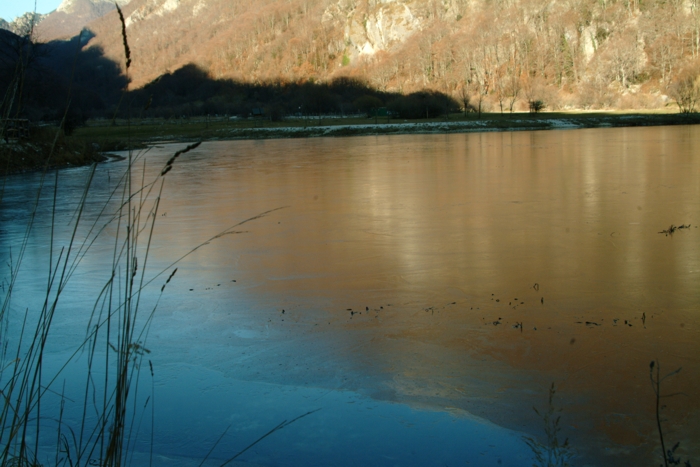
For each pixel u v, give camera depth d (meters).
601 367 4.46
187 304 6.16
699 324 5.26
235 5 181.62
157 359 4.81
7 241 9.45
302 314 5.81
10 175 20.09
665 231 8.94
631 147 26.03
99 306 6.12
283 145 37.09
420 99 69.38
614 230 9.16
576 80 87.56
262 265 7.67
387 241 8.89
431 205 12.09
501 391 4.14
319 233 9.55
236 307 6.06
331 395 4.15
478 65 99.88
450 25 124.12
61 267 7.66
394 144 34.44
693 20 81.50
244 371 4.56
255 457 3.36
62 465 3.03
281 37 149.00
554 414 3.80
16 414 2.17
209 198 13.94
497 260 7.64
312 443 3.51
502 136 39.44
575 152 24.36
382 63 117.31
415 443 3.48
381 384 4.30
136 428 3.68
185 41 166.12
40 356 2.19
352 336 5.23
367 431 3.64
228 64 143.00
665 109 61.53
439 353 4.82
